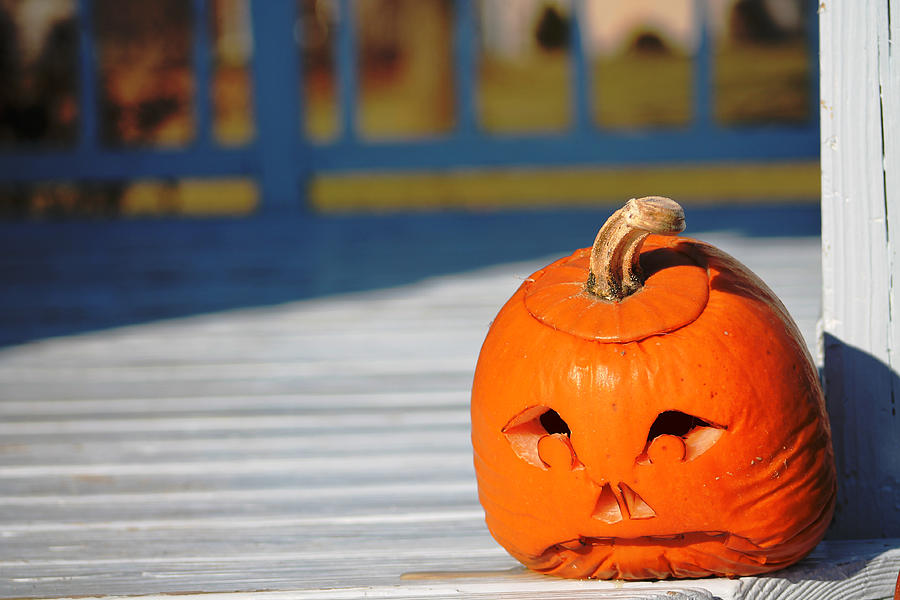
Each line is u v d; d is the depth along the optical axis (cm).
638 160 635
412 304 418
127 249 565
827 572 160
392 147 636
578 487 144
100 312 418
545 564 159
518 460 149
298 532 197
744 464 143
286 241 578
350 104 634
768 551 150
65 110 716
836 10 172
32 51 711
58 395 304
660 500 142
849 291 176
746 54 1022
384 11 1209
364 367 329
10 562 182
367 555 183
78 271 505
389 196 1017
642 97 1070
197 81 630
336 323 391
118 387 312
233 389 307
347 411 282
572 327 146
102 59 712
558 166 636
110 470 237
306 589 162
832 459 156
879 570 164
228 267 507
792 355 150
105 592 167
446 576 169
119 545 191
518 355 150
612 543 151
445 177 1014
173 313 414
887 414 176
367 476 230
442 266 492
